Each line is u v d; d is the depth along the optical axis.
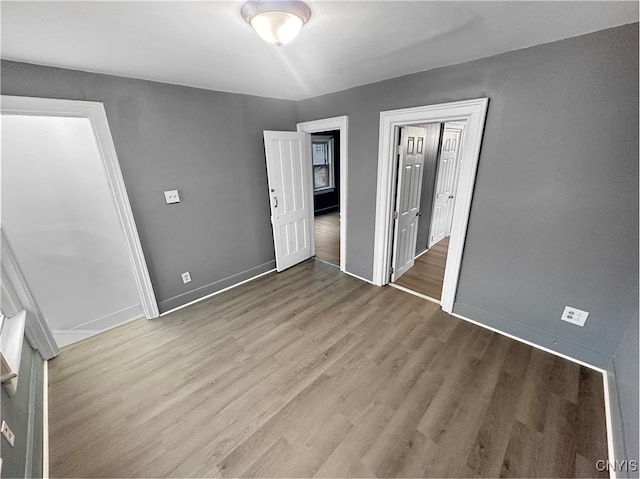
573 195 1.81
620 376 1.67
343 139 3.06
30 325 2.07
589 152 1.70
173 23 1.37
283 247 3.71
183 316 2.80
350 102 2.88
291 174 3.56
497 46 1.76
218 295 3.20
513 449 1.48
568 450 1.47
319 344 2.33
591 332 1.94
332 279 3.51
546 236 1.98
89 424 1.69
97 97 2.11
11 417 1.38
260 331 2.53
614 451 1.43
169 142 2.56
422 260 4.02
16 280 1.99
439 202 4.50
